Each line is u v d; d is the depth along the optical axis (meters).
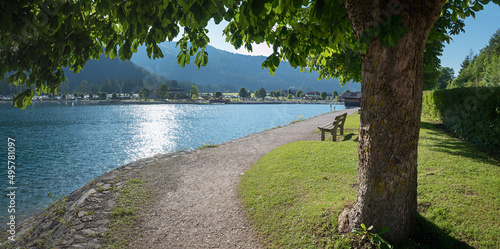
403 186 3.30
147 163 8.51
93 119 42.12
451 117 11.74
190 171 7.59
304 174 6.42
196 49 4.61
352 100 78.50
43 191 8.51
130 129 28.34
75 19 2.73
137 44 3.66
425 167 6.36
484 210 4.05
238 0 2.89
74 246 3.92
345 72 12.34
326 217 4.12
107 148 17.23
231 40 4.14
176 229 4.42
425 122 15.35
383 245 3.15
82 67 3.67
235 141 12.52
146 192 5.95
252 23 2.34
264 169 7.19
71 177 10.32
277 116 45.47
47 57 2.99
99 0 2.60
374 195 3.39
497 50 55.22
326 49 5.14
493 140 8.16
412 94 3.11
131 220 4.70
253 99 196.62
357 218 3.58
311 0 3.18
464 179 5.38
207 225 4.53
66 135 23.52
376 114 3.24
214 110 75.81
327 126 11.32
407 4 2.83
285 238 3.96
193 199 5.59
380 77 3.12
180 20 2.78
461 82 65.69
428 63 11.70
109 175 7.21
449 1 4.54
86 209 5.09
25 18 2.51
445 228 3.68
